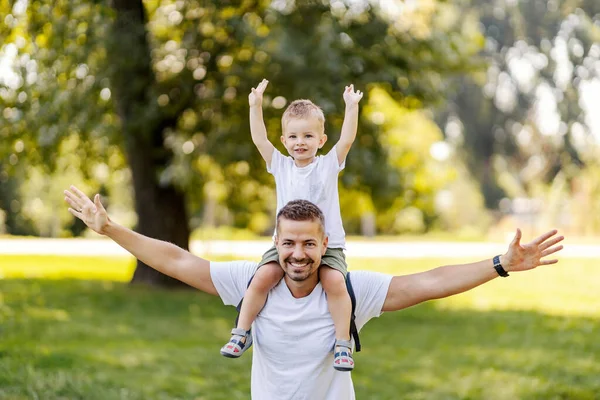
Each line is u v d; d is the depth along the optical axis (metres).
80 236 51.50
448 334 15.94
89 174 23.33
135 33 17.25
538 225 53.00
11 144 18.97
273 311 4.77
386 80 17.58
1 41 15.98
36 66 16.88
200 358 12.03
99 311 17.16
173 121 19.30
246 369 11.33
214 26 17.17
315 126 5.14
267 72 17.12
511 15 51.09
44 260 31.09
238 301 5.01
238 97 17.70
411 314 18.97
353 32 18.09
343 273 4.82
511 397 10.07
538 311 19.89
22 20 16.11
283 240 4.57
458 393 10.23
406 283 4.84
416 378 11.19
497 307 20.69
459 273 4.78
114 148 22.03
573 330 16.59
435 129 27.61
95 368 10.56
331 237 4.99
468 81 51.69
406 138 22.78
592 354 13.49
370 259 31.42
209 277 4.97
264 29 17.91
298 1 17.48
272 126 18.16
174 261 5.00
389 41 18.53
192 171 17.80
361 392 10.16
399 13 19.22
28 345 12.19
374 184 18.89
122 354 11.95
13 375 9.40
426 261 30.62
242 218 24.62
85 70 17.25
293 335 4.73
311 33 17.03
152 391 9.49
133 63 17.02
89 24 16.31
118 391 9.29
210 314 17.48
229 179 21.20
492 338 15.45
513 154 54.41
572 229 50.34
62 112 17.52
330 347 4.73
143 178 20.05
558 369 11.96
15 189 47.59
